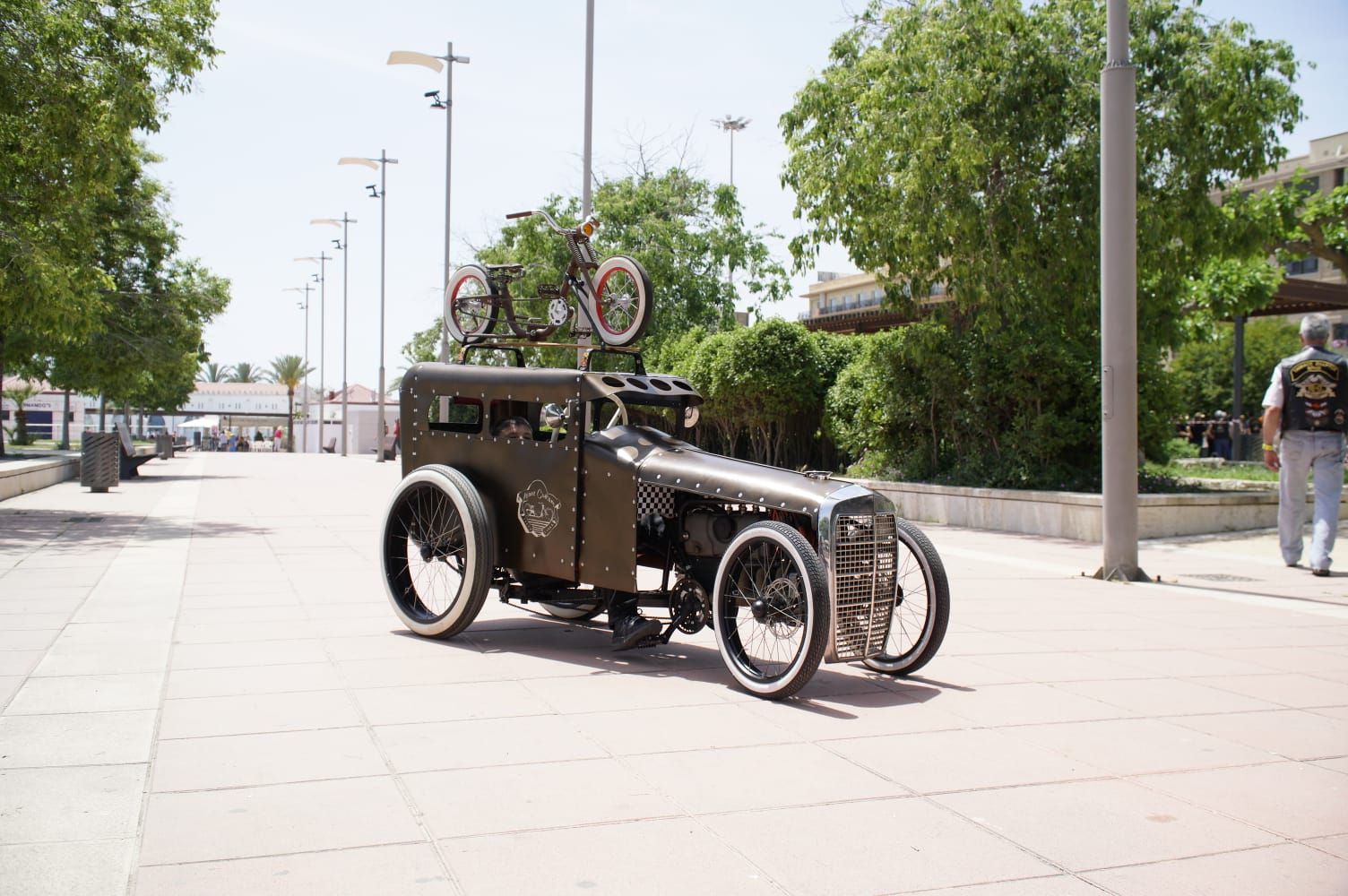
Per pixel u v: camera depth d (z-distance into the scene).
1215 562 10.16
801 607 4.82
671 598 5.62
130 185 23.25
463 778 3.73
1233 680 5.45
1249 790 3.77
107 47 12.91
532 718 4.52
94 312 14.38
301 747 4.04
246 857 3.02
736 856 3.10
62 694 4.71
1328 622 7.10
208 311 25.41
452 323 7.23
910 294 16.12
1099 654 6.05
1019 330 14.25
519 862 3.02
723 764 3.94
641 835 3.24
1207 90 13.41
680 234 25.73
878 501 5.07
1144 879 3.00
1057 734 4.44
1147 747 4.27
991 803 3.59
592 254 7.06
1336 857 3.18
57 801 3.43
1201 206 13.67
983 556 10.73
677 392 6.06
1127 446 8.98
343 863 2.99
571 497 5.75
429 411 6.47
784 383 18.59
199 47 13.73
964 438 15.33
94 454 18.30
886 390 15.84
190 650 5.66
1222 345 41.38
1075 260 13.78
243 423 94.19
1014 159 13.95
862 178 14.43
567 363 24.31
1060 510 12.50
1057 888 2.92
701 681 5.27
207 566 8.95
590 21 16.47
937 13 14.39
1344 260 17.58
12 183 12.85
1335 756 4.18
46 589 7.59
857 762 4.01
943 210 13.99
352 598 7.45
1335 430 9.34
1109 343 9.02
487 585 5.88
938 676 5.46
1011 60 13.79
